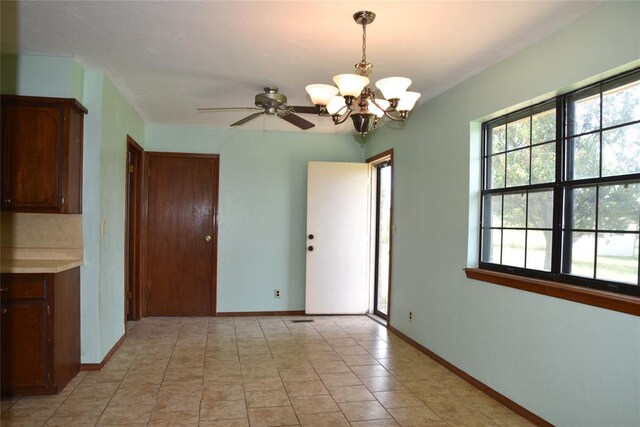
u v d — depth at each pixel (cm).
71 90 323
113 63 334
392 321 493
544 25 255
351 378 349
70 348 331
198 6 240
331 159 593
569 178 263
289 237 580
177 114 496
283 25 262
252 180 571
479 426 271
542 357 268
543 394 267
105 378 339
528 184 296
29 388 301
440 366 379
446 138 382
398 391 324
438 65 324
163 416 278
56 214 342
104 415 278
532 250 290
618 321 219
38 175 316
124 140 429
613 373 221
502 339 304
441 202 389
